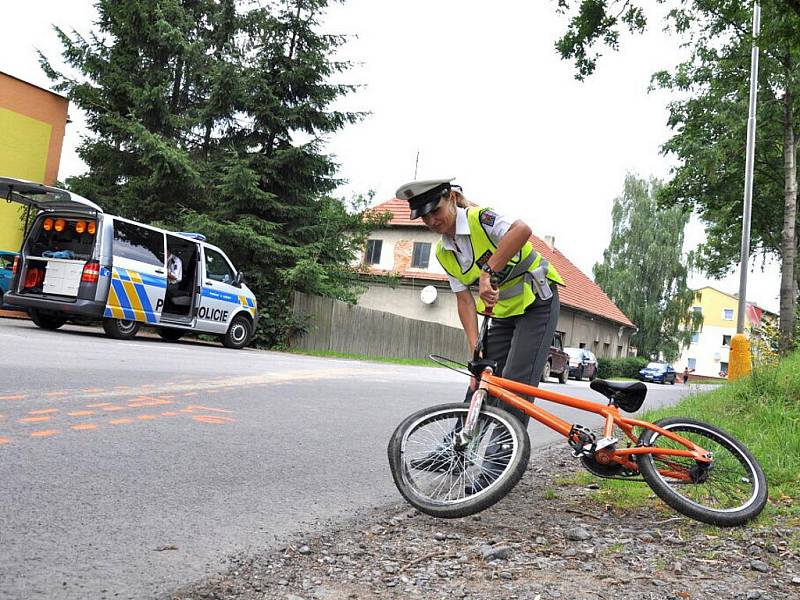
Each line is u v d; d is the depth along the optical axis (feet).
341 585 8.63
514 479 11.15
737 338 44.19
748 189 54.24
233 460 14.75
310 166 66.13
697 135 78.02
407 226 104.63
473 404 11.91
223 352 43.60
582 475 15.94
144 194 66.08
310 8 65.51
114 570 8.44
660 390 67.41
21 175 66.03
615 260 173.58
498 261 11.99
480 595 8.44
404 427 11.97
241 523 10.75
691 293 168.76
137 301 42.11
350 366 46.83
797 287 92.53
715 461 12.12
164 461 13.93
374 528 11.15
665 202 85.20
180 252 46.70
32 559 8.48
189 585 8.24
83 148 69.62
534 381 13.17
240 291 51.42
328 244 66.69
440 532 11.10
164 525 10.26
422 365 70.90
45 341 33.04
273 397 24.50
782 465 15.56
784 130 71.20
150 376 25.55
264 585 8.48
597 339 135.64
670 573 9.50
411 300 102.78
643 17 35.91
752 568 9.80
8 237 62.95
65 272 40.16
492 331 13.73
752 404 23.52
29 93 65.98
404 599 8.23
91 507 10.68
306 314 66.80
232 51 71.56
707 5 59.93
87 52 68.49
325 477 14.25
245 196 62.39
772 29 34.83
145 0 67.36
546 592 8.60
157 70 68.74
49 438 14.62
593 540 10.92
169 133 69.31
